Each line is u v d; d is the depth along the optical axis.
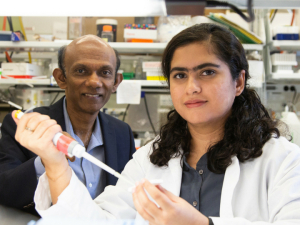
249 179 0.85
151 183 0.67
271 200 0.80
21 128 0.71
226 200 0.82
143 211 0.66
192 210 0.66
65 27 2.07
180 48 0.89
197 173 0.92
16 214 0.99
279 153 0.86
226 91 0.87
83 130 1.34
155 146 1.05
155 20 2.21
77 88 1.23
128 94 1.86
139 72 1.98
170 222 0.63
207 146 0.97
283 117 1.92
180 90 0.89
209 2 0.79
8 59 2.06
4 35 1.85
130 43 1.86
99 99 1.26
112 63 1.28
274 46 1.97
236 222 0.70
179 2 0.79
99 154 1.38
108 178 1.33
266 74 2.06
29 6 0.85
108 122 1.45
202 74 0.87
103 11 0.90
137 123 2.22
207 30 0.89
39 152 0.71
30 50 1.98
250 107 0.97
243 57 0.95
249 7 0.78
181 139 0.99
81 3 0.83
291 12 2.10
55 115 1.31
